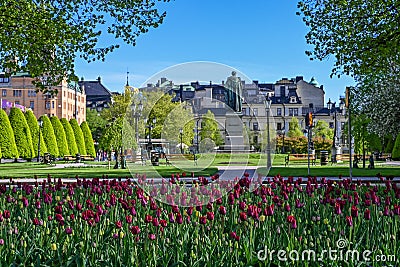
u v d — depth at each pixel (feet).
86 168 105.40
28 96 333.42
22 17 51.08
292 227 18.45
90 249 17.66
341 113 317.83
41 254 17.47
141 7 55.88
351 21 57.62
